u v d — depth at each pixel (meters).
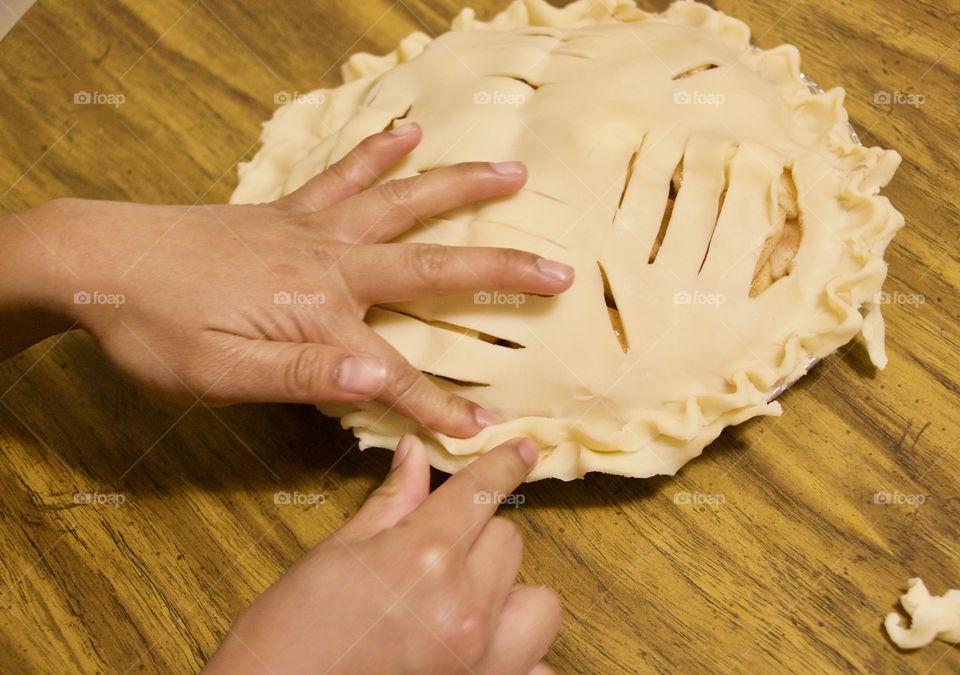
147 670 0.59
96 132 0.68
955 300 0.64
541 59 0.60
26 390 0.64
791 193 0.59
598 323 0.56
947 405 0.62
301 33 0.70
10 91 0.69
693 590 0.60
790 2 0.69
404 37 0.70
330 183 0.58
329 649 0.50
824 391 0.62
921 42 0.68
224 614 0.60
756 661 0.59
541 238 0.56
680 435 0.57
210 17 0.70
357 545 0.52
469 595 0.51
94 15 0.70
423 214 0.57
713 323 0.57
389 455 0.62
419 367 0.57
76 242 0.56
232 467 0.62
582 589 0.60
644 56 0.60
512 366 0.57
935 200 0.65
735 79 0.60
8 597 0.60
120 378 0.64
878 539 0.60
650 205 0.56
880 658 0.59
